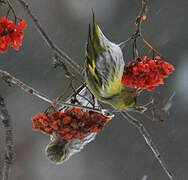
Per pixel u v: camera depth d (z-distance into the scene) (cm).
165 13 1416
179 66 1408
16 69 1350
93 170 1447
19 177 1370
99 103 501
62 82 1333
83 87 533
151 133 1426
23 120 1380
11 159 558
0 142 1036
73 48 1361
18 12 1345
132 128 1448
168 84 1404
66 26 1377
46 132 525
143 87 490
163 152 1423
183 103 1406
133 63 493
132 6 1376
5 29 494
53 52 534
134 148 1445
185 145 1423
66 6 1380
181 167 1412
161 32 1399
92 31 452
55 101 479
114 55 455
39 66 1355
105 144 1451
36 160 1398
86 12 1384
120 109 477
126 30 1362
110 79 460
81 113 515
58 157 562
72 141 561
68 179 1427
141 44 1344
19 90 1376
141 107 480
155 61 495
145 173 1434
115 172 1441
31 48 1365
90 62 452
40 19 1373
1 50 496
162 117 482
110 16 1377
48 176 1404
